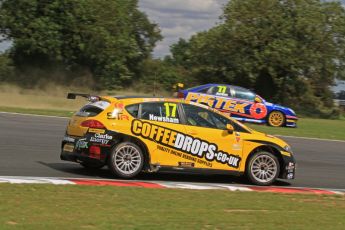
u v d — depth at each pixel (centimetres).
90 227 1683
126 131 2695
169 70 13888
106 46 10275
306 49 11275
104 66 10481
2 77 9981
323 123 8762
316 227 1919
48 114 6053
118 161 2684
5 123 4772
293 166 2959
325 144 5238
